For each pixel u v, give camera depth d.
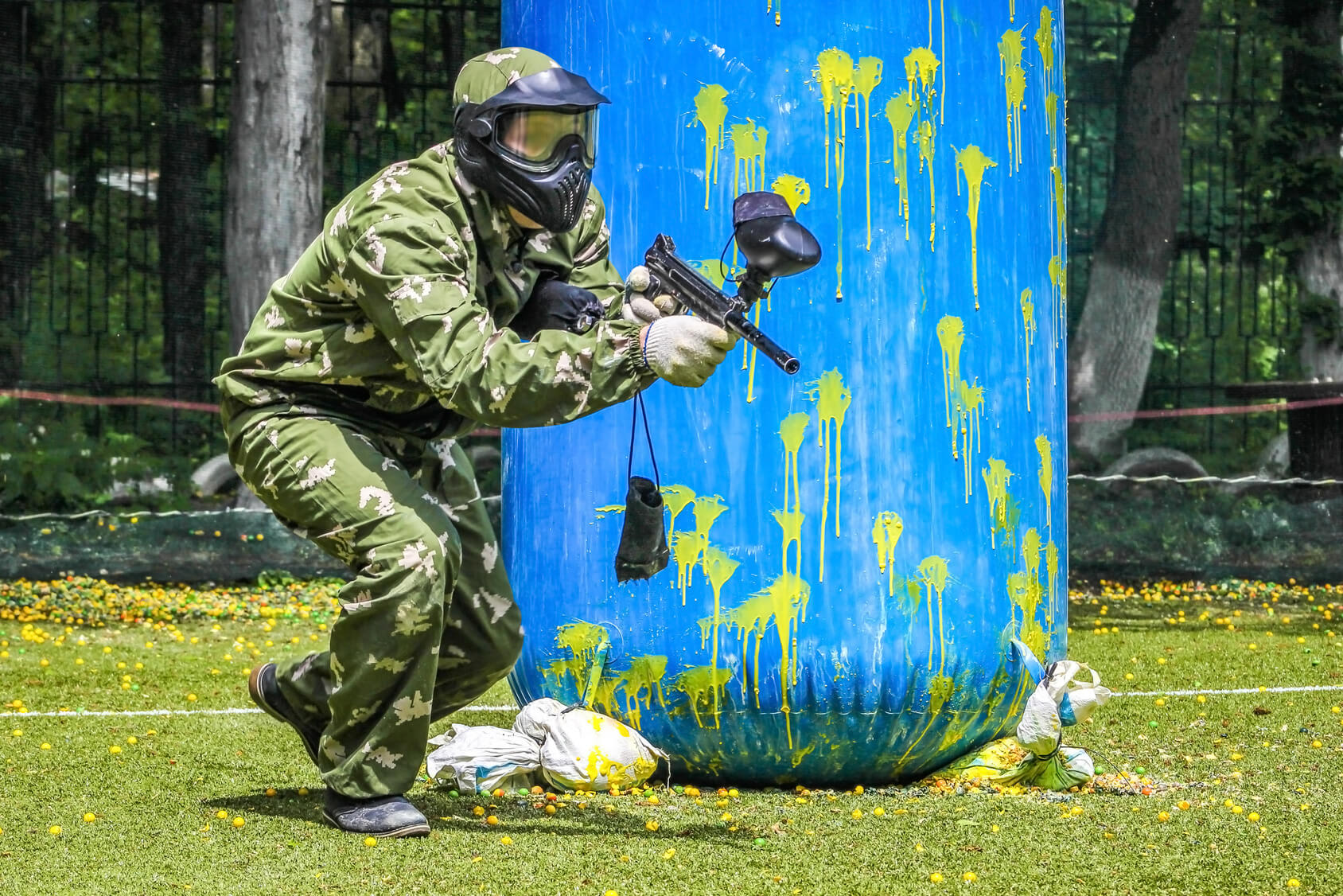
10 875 9.19
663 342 8.79
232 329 30.62
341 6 32.12
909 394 11.76
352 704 10.04
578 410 8.95
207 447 30.92
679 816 10.91
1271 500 31.14
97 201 30.91
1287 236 32.41
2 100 30.53
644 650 11.80
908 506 11.71
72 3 30.83
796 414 11.62
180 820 10.67
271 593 27.92
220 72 31.28
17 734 14.62
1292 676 19.44
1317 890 9.03
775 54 11.73
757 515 11.62
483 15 32.41
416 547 9.78
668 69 11.87
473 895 8.74
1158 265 32.34
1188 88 32.66
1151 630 24.28
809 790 12.17
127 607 25.73
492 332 9.26
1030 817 10.91
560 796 11.67
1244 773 13.05
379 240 9.41
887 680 11.65
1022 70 12.62
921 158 11.89
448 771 11.77
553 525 12.14
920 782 12.49
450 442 10.69
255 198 30.44
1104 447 32.09
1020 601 12.32
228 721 15.51
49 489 29.95
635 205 11.91
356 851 9.73
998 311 12.26
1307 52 32.25
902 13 11.88
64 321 30.73
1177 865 9.57
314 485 9.88
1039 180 12.81
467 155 9.56
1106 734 15.12
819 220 11.70
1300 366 32.41
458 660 10.70
